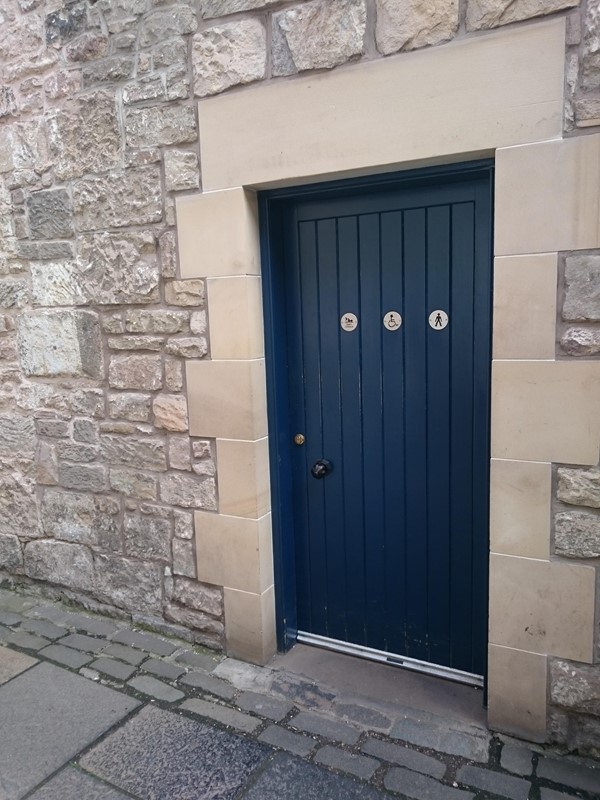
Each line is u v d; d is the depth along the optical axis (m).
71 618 3.09
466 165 2.05
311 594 2.80
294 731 2.24
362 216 2.39
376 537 2.61
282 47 2.17
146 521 2.86
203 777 2.03
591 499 1.92
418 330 2.37
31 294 2.98
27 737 2.23
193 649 2.79
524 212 1.88
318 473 2.61
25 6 2.71
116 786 2.00
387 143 2.06
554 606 2.03
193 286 2.52
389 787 1.97
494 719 2.19
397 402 2.46
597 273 1.82
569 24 1.76
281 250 2.56
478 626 2.40
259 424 2.53
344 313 2.50
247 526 2.57
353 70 2.06
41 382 3.06
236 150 2.32
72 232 2.79
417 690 2.46
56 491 3.12
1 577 3.47
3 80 2.84
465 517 2.40
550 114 1.81
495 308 1.97
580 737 2.06
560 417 1.93
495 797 1.91
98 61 2.57
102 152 2.63
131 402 2.79
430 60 1.95
